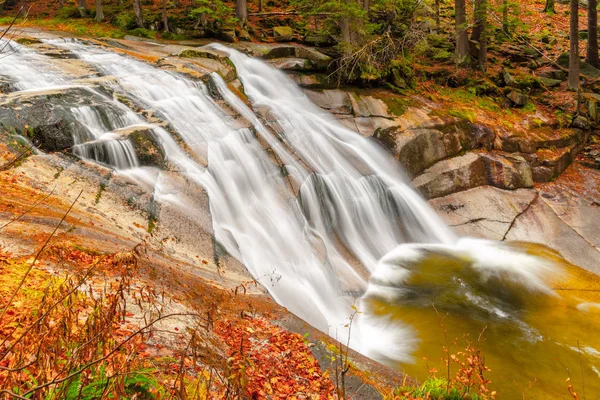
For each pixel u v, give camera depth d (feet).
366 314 34.17
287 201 40.22
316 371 18.80
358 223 46.98
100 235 22.25
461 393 18.31
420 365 27.45
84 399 9.57
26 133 28.19
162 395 11.42
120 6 92.94
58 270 17.70
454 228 50.39
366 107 60.18
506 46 90.74
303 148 48.93
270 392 16.19
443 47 82.89
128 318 15.87
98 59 49.14
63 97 33.04
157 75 45.09
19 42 50.49
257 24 83.35
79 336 10.45
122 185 28.22
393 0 73.31
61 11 88.02
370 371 20.52
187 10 83.76
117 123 34.45
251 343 18.99
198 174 33.91
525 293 39.24
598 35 101.76
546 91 74.84
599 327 34.37
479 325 33.40
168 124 37.14
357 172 49.80
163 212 27.78
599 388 27.43
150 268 20.72
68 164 28.04
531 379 27.81
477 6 76.18
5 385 8.77
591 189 57.41
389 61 67.97
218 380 14.05
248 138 43.60
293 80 61.93
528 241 48.91
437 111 61.52
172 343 15.30
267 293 26.55
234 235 33.12
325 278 36.32
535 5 124.57
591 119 69.62
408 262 44.16
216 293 22.15
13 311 14.19
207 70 51.70
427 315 34.22
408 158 54.44
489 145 60.49
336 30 74.79
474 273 42.16
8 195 23.04
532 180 57.77
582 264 45.29
